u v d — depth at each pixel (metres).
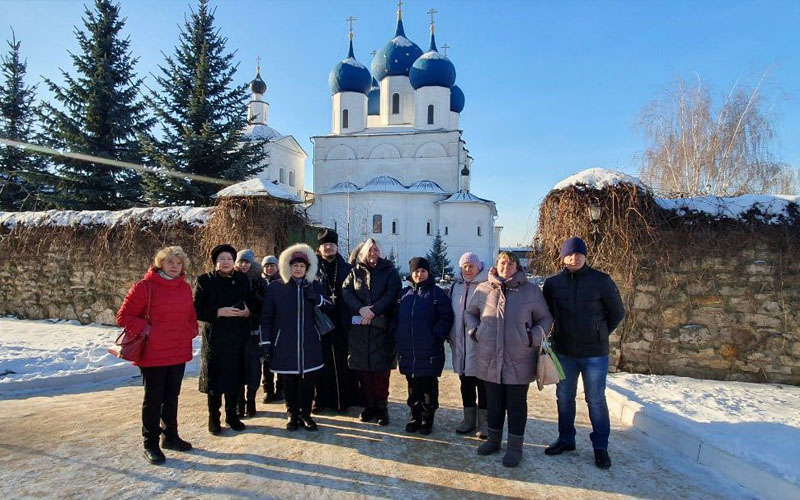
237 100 20.84
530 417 5.37
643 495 3.60
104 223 10.89
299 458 4.06
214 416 4.57
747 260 6.76
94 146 19.89
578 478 3.85
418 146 38.31
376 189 35.78
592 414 4.18
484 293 4.36
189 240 9.89
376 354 4.95
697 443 4.26
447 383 6.79
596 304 4.23
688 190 15.91
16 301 11.64
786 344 6.59
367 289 5.04
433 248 33.88
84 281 10.95
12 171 21.45
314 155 39.84
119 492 3.39
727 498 3.59
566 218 7.23
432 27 40.34
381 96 42.56
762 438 4.22
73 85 20.03
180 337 4.09
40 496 3.30
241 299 4.63
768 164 15.76
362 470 3.87
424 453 4.27
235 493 3.42
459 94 42.22
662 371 7.02
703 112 16.27
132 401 5.48
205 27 21.05
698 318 6.91
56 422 4.77
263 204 8.91
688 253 6.91
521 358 4.06
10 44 23.91
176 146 19.73
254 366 4.86
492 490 3.60
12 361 6.42
